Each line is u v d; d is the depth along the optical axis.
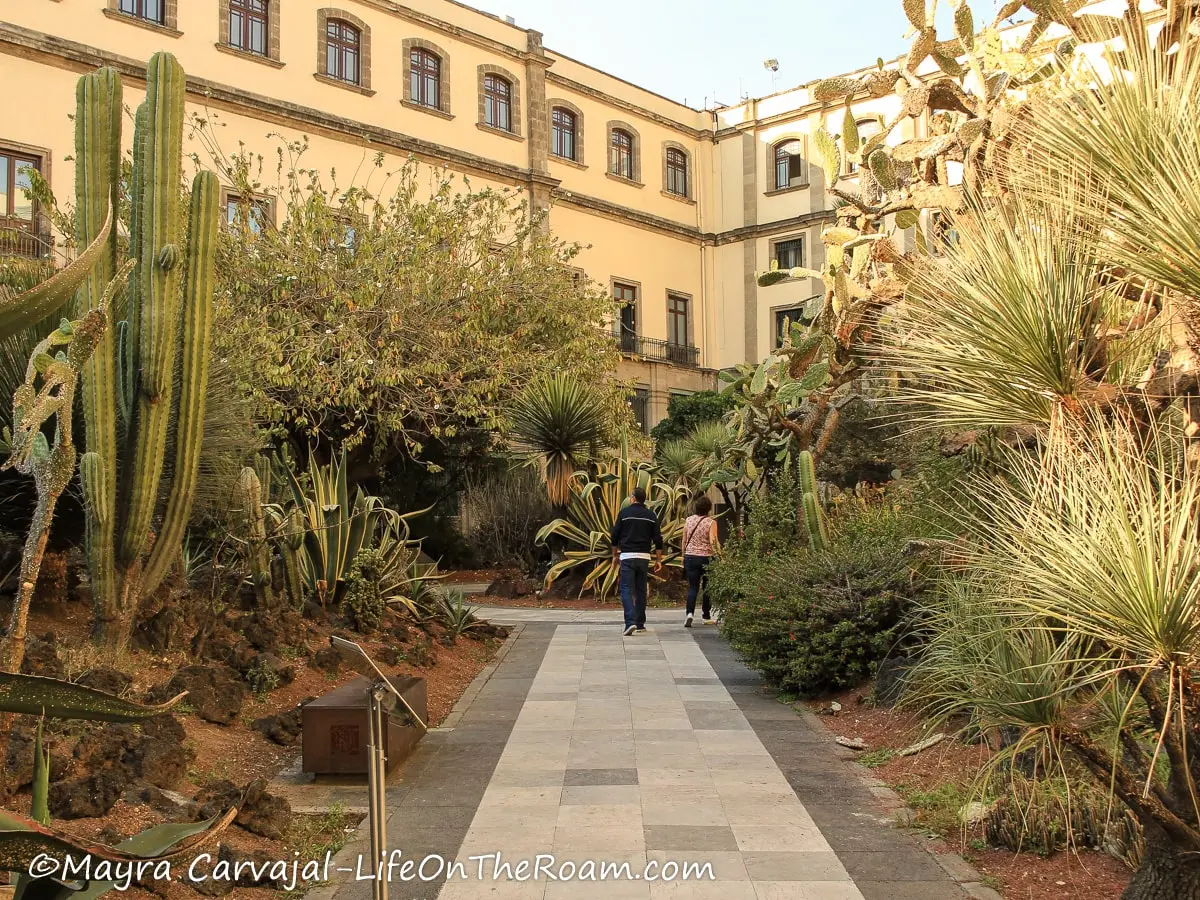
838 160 8.52
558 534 15.71
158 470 6.14
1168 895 3.03
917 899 3.78
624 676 8.52
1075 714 3.14
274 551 8.38
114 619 6.05
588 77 33.81
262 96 24.72
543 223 31.45
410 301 17.69
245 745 5.70
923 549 6.88
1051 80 3.90
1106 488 2.72
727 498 14.51
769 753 5.94
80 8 21.80
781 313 35.84
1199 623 2.48
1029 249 3.04
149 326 6.00
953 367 3.16
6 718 3.57
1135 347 3.15
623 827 4.62
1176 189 2.71
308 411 17.30
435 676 8.24
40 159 21.05
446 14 29.27
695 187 37.56
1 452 6.02
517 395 17.58
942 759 5.36
